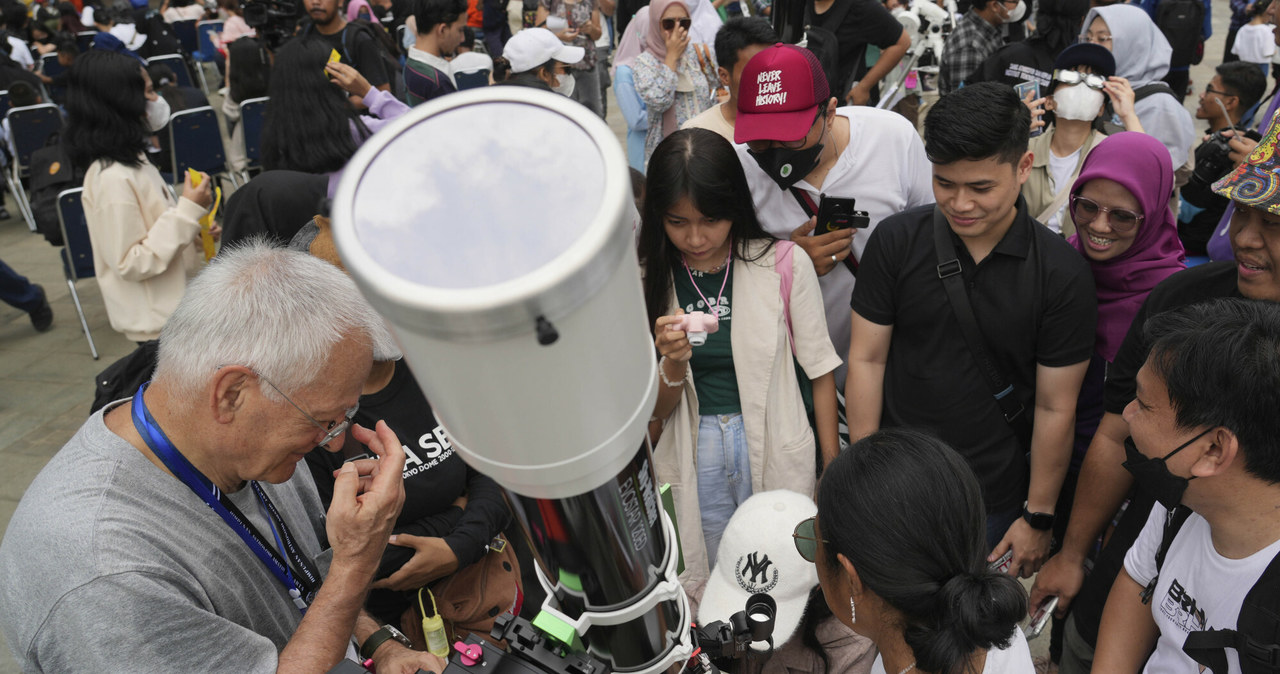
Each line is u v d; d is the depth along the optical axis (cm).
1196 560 130
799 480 209
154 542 116
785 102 227
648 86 405
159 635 111
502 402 49
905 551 105
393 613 190
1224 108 427
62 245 448
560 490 59
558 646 84
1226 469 115
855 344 215
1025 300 189
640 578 76
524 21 836
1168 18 578
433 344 46
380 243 46
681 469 207
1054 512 209
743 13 665
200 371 112
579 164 48
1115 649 152
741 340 203
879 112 256
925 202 264
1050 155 294
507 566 194
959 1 641
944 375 202
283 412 115
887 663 118
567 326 46
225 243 274
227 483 127
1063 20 386
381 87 500
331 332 114
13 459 383
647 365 56
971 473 111
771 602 119
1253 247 154
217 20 1027
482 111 51
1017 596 101
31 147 588
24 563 112
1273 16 543
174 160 539
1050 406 197
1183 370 115
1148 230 202
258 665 118
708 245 196
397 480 124
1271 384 108
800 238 237
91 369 461
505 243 45
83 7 1109
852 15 439
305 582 146
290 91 282
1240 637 120
